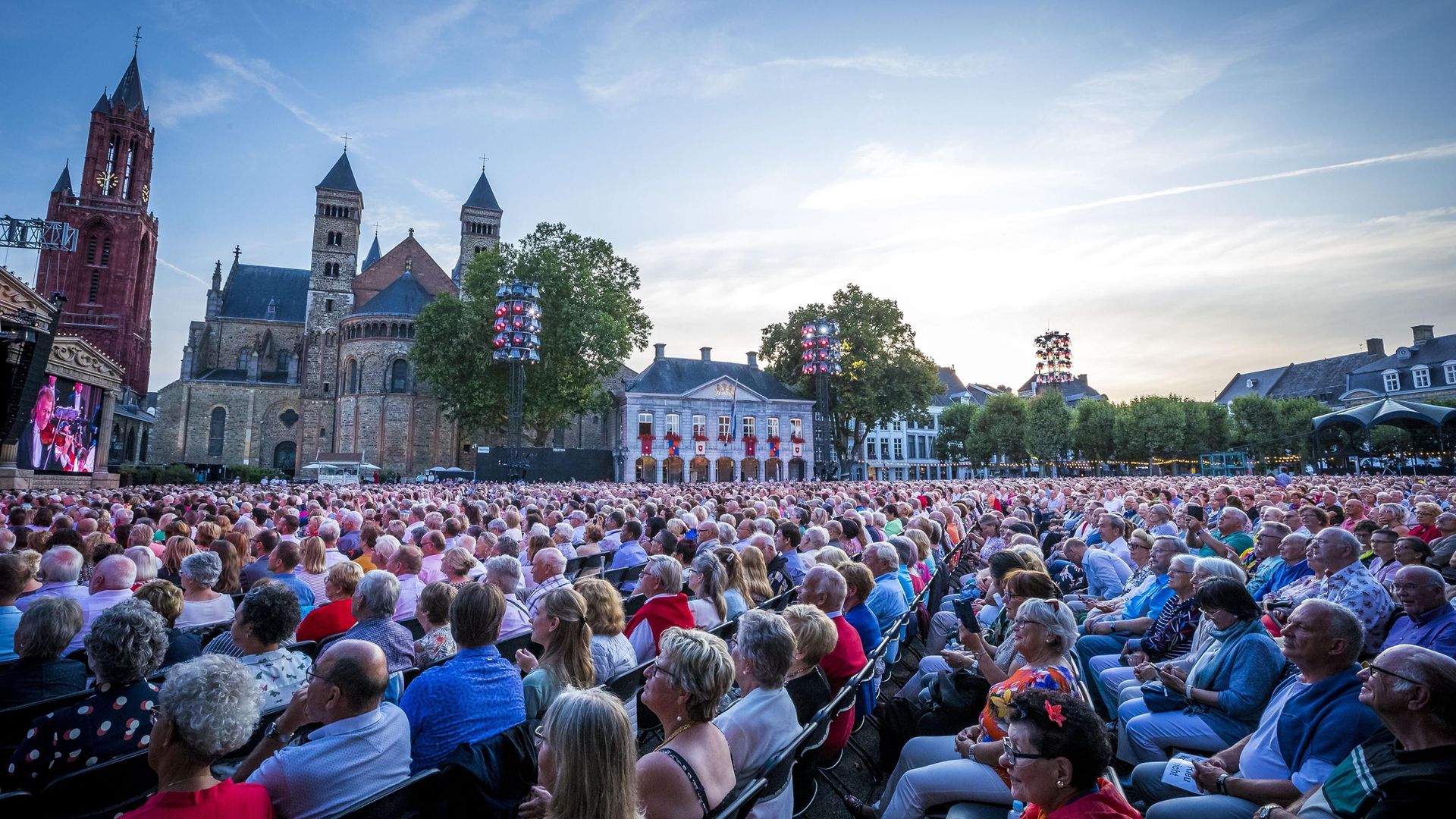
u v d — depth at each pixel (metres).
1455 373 84.75
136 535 9.86
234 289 89.38
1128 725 5.39
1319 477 34.12
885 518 14.27
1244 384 119.44
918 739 4.98
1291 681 4.47
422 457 69.69
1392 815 2.94
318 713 3.55
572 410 61.62
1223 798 4.06
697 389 71.81
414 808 3.29
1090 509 14.98
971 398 106.56
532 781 3.85
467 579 7.48
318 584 8.17
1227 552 9.88
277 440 80.62
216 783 2.94
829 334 46.88
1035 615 4.55
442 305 59.56
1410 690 3.07
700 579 6.95
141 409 78.88
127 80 80.50
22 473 30.95
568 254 60.59
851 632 5.71
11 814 3.17
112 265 76.44
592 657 5.02
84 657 5.84
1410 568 5.54
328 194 77.31
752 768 3.88
